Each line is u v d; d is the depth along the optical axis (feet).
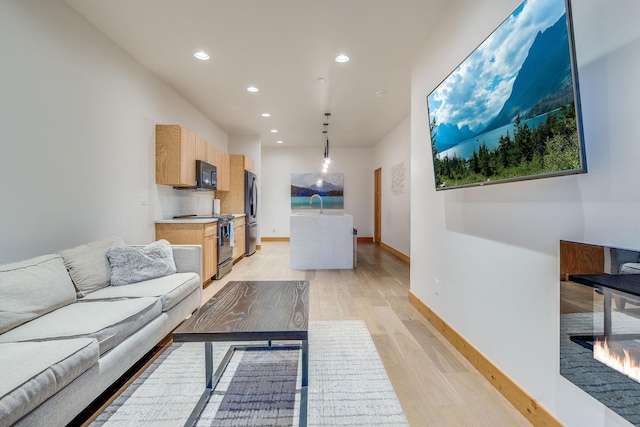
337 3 7.58
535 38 4.06
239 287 6.99
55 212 7.30
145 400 5.27
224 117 17.51
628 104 3.23
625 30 3.25
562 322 4.06
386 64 10.75
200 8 7.77
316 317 9.12
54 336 4.75
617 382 3.33
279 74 11.62
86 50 8.23
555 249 4.26
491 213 5.80
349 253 16.07
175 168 11.76
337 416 4.88
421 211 9.34
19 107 6.41
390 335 7.86
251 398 5.35
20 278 5.28
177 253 9.18
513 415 4.93
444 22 7.79
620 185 3.33
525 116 4.37
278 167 26.86
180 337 4.50
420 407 5.11
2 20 6.04
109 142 9.17
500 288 5.54
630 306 3.16
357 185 27.09
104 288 7.23
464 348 6.74
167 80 12.26
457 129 6.38
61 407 4.04
